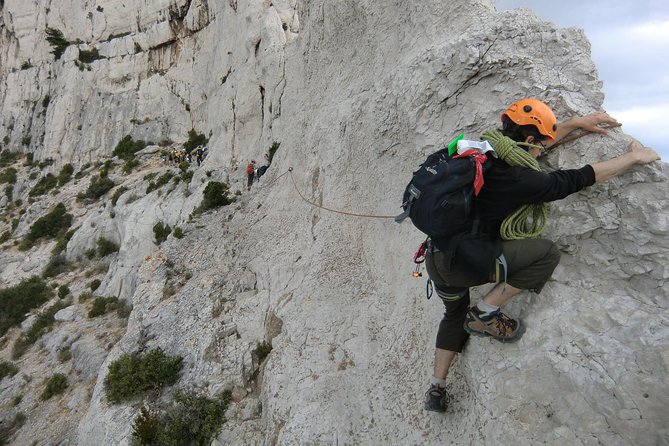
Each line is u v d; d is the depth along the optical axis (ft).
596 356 9.63
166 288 44.57
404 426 15.98
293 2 81.51
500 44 14.83
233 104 81.97
